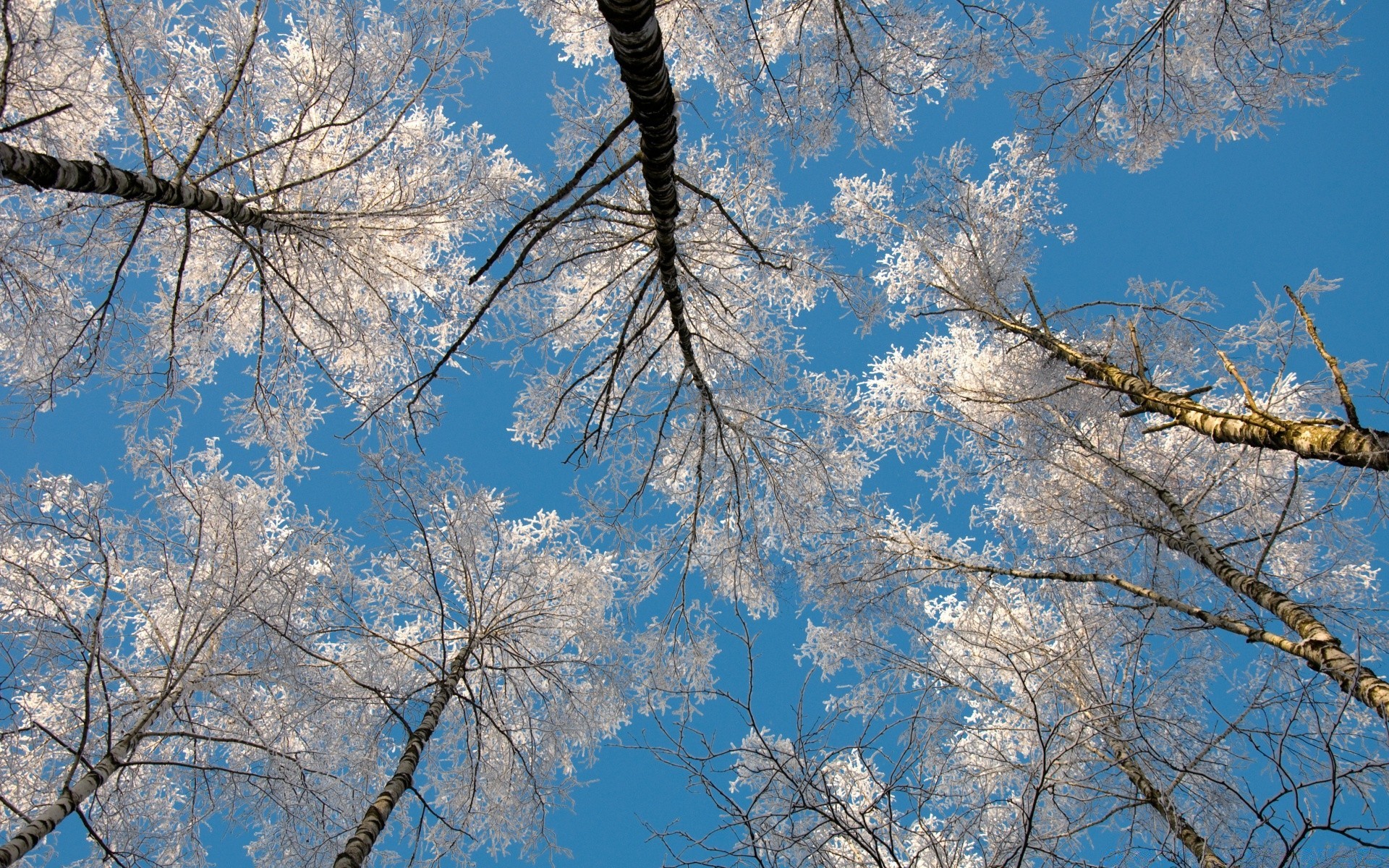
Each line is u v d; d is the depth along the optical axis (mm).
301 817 5957
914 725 4922
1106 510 6254
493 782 7125
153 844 5727
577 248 5980
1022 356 7676
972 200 8062
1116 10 7449
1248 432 5129
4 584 5254
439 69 6770
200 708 6199
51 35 5293
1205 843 4176
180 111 6547
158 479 6520
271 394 7184
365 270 7750
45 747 5691
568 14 7039
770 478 7070
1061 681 5766
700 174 6715
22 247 5902
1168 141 7758
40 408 5871
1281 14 6762
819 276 7547
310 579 6172
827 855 4078
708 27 6961
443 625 6707
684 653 7527
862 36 6633
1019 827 4527
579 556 8453
